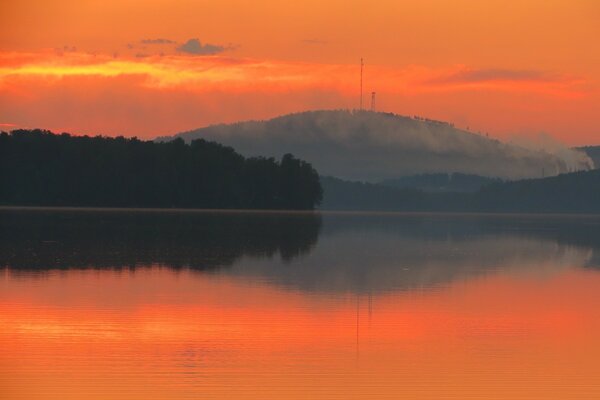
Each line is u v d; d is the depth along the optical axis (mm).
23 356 58406
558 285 103688
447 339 66250
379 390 52094
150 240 172250
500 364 58438
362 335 67312
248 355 59844
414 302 85562
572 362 59188
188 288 92938
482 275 115000
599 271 123875
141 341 63688
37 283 94750
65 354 59156
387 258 141000
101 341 63438
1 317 72375
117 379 53312
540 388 52969
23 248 143500
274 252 148375
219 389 51688
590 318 76438
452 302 86000
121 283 96188
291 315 75938
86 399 49406
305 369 56406
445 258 144500
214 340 64562
